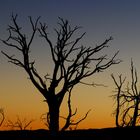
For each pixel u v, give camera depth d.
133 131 19.44
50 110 24.09
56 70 24.33
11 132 21.41
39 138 20.69
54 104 24.09
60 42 24.69
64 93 24.06
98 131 20.05
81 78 24.42
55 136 20.48
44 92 24.17
